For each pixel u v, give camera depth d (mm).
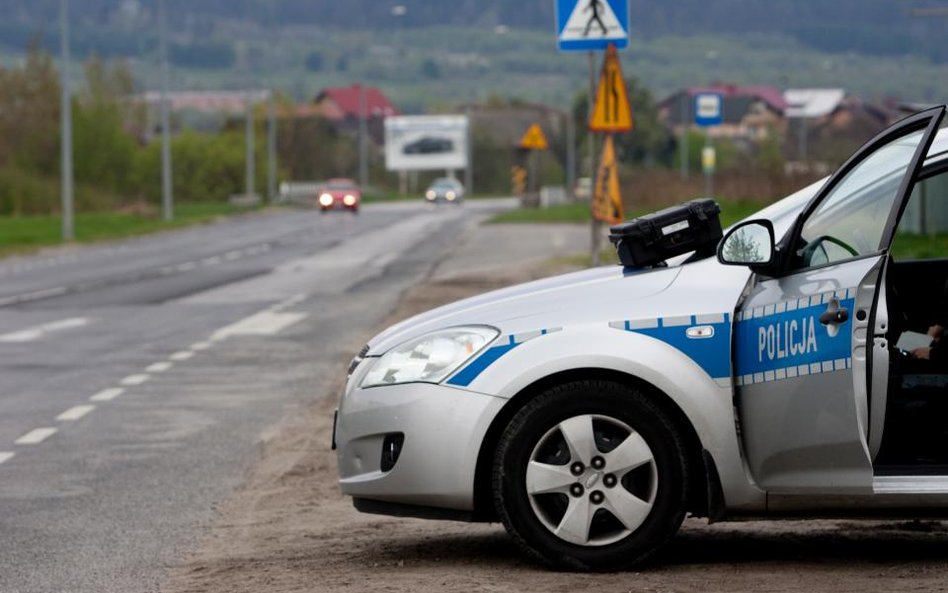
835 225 19453
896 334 20484
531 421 19453
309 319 59906
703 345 19422
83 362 47031
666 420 19391
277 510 25375
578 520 19453
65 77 138125
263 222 186250
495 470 19562
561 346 19484
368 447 20125
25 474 29109
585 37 45906
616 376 19500
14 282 86375
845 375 18812
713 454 19312
